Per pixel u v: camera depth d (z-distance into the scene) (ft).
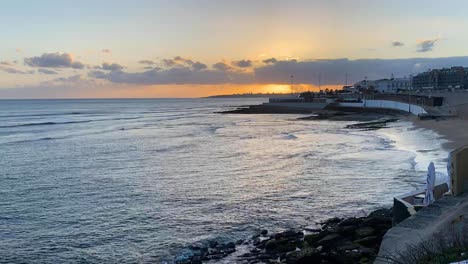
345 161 116.16
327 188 85.76
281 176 100.17
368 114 348.59
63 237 61.52
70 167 119.96
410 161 106.32
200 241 58.49
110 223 67.46
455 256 26.35
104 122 318.86
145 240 59.62
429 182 48.21
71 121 329.11
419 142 137.69
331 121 297.12
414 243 32.68
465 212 36.78
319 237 53.88
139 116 411.95
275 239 56.39
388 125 228.43
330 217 66.90
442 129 163.53
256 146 160.15
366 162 112.27
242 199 80.12
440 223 35.88
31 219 70.13
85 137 205.36
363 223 55.31
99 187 93.20
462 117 206.90
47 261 53.16
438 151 114.62
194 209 74.23
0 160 134.00
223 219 68.13
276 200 78.59
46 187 93.76
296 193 83.05
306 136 190.19
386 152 126.82
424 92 420.77
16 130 247.70
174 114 452.76
